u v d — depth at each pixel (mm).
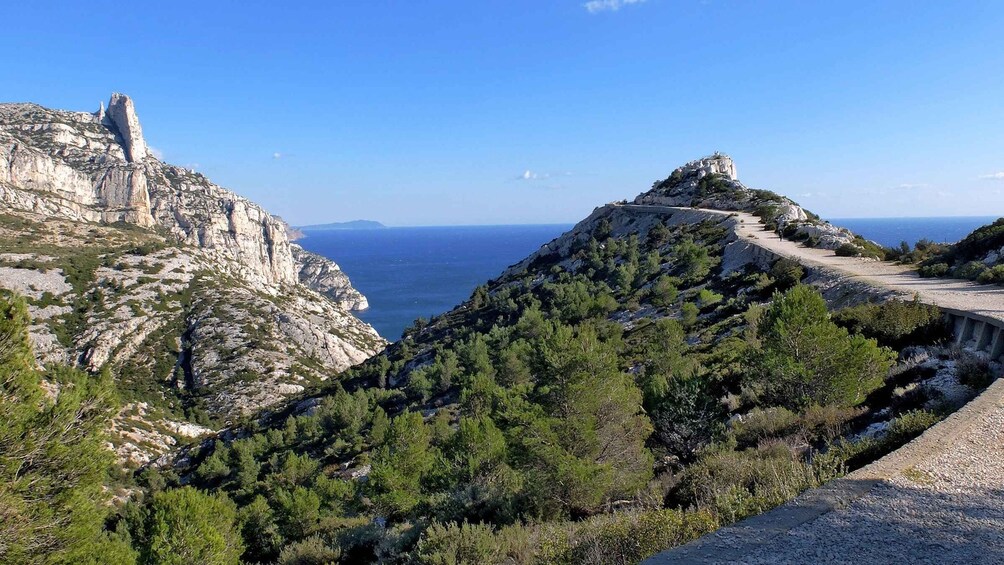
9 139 171375
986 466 8570
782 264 41531
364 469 40469
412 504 25484
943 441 9453
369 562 17609
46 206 159375
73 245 130750
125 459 64625
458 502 17672
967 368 13922
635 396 18938
